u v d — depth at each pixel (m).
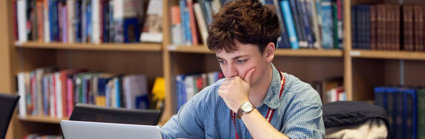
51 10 3.56
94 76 3.49
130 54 3.73
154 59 3.66
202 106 1.82
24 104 3.72
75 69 3.81
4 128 2.26
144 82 3.51
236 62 1.57
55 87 3.62
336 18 2.82
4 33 3.68
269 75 1.67
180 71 3.33
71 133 1.68
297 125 1.59
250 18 1.53
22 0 3.64
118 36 3.32
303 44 2.86
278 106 1.68
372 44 2.74
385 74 3.08
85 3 3.43
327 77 3.22
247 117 1.58
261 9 1.57
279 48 2.91
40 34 3.63
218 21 1.55
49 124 4.01
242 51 1.54
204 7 3.04
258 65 1.58
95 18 3.39
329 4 2.79
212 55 3.48
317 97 1.66
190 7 3.11
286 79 1.73
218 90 1.63
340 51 2.78
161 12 3.25
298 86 1.69
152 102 3.42
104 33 3.39
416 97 2.67
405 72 3.01
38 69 3.75
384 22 2.69
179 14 3.19
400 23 2.68
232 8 1.57
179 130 1.86
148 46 3.24
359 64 2.88
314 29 2.85
